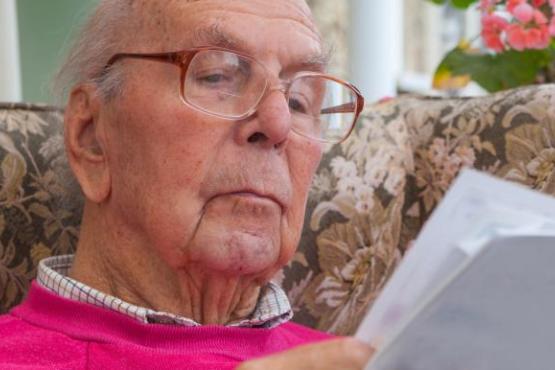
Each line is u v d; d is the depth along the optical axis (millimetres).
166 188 1479
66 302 1511
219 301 1571
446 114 2104
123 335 1480
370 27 3158
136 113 1492
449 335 871
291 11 1590
